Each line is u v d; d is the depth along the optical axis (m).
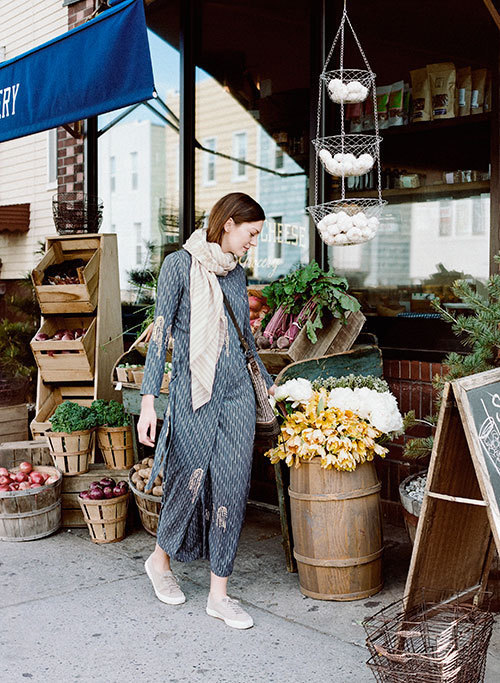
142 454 4.73
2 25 7.91
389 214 4.66
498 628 3.16
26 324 7.23
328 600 3.50
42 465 4.93
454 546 3.00
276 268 5.30
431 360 4.39
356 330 4.27
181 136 5.78
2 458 4.88
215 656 3.00
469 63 4.24
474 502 2.54
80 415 4.64
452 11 4.30
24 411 6.29
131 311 6.26
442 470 2.77
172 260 3.21
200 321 3.16
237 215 3.17
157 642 3.12
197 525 3.39
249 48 5.35
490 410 2.66
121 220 6.38
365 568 3.49
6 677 2.85
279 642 3.11
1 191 8.48
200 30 5.69
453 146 4.37
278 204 5.29
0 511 4.39
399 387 4.44
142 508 4.30
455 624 2.40
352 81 3.87
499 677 2.75
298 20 5.01
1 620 3.34
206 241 3.22
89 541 4.42
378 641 2.96
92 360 5.47
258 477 5.16
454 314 4.33
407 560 3.98
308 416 3.47
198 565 3.96
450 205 4.37
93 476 4.64
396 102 4.61
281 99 5.18
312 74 4.90
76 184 6.73
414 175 4.54
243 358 3.29
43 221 7.83
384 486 4.56
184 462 3.24
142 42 3.87
